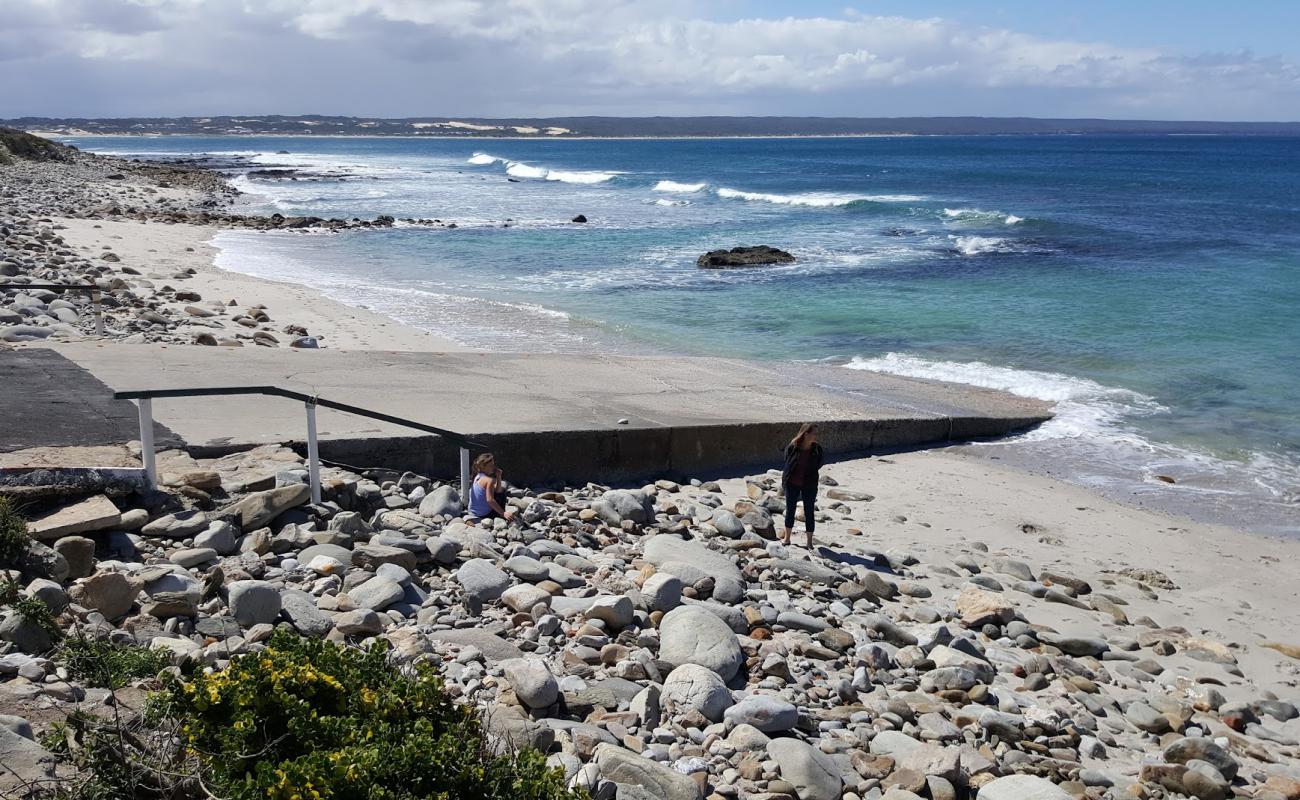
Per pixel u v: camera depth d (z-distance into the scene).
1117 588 11.16
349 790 3.75
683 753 6.16
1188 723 8.06
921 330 23.75
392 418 9.73
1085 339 22.77
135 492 8.35
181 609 6.71
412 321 22.84
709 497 12.76
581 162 138.88
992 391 18.80
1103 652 9.32
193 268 28.83
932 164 117.25
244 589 6.86
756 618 8.63
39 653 5.70
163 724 4.41
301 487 8.99
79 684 5.25
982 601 9.85
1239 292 27.91
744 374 18.00
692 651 7.33
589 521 11.01
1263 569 11.81
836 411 15.81
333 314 22.92
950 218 52.31
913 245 40.28
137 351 14.22
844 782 6.21
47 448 9.19
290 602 7.12
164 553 7.82
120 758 4.12
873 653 8.27
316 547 8.34
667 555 9.63
